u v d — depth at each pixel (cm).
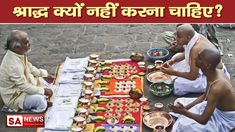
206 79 624
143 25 916
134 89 677
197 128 580
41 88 659
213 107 562
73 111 638
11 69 637
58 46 852
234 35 868
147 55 782
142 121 628
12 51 638
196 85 677
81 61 758
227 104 575
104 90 692
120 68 748
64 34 898
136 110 649
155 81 711
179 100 646
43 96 654
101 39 871
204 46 629
